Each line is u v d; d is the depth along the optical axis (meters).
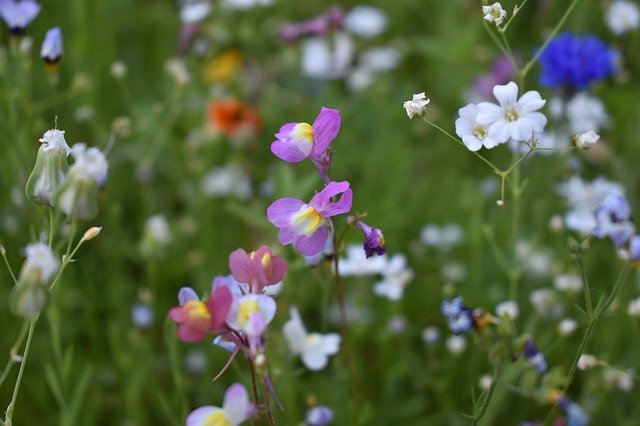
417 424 0.54
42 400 0.53
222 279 0.42
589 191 0.55
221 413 0.41
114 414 0.55
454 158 0.65
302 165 0.60
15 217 0.55
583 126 0.59
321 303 0.57
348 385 0.53
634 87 0.65
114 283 0.56
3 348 0.54
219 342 0.44
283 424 0.50
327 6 0.79
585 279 0.44
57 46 0.52
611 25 0.61
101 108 0.65
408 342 0.56
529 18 0.72
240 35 0.70
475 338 0.46
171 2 0.76
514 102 0.44
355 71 0.70
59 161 0.43
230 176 0.61
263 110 0.68
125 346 0.56
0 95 0.56
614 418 0.53
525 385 0.48
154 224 0.54
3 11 0.53
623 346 0.55
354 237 0.58
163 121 0.65
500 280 0.57
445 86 0.70
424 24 0.78
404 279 0.52
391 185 0.61
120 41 0.73
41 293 0.41
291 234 0.43
